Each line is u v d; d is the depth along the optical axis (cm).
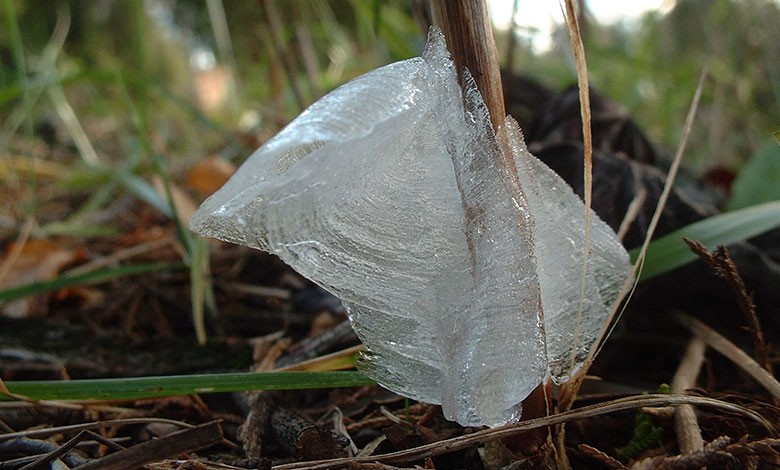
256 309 28
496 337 15
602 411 17
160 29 117
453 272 15
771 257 26
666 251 22
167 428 20
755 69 56
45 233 36
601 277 17
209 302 27
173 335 27
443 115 15
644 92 56
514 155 16
